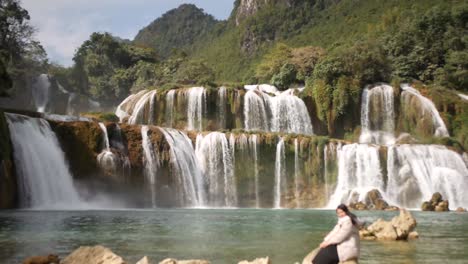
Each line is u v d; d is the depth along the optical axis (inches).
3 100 3348.9
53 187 1745.8
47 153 1750.7
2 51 2539.4
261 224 1085.8
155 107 2536.9
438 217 1432.1
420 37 3405.5
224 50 6540.4
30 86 3548.2
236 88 2642.7
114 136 1929.1
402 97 2719.0
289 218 1298.0
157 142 1987.0
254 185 2100.1
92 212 1440.7
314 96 2721.5
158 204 1950.1
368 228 810.8
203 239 776.9
